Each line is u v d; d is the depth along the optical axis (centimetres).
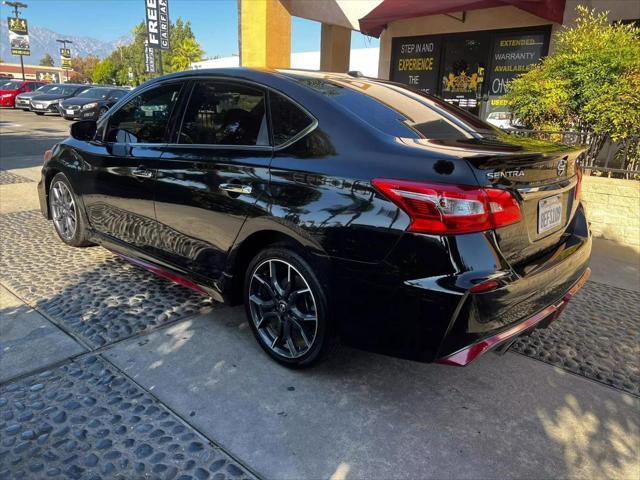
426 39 1027
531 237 252
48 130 1594
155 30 1952
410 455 225
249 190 279
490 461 224
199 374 278
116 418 238
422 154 231
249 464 215
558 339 338
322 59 1088
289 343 282
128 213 369
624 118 542
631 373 299
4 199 657
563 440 239
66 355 288
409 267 225
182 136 331
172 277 345
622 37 578
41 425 231
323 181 251
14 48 5425
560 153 260
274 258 277
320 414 250
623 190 548
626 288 430
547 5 757
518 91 632
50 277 398
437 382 283
